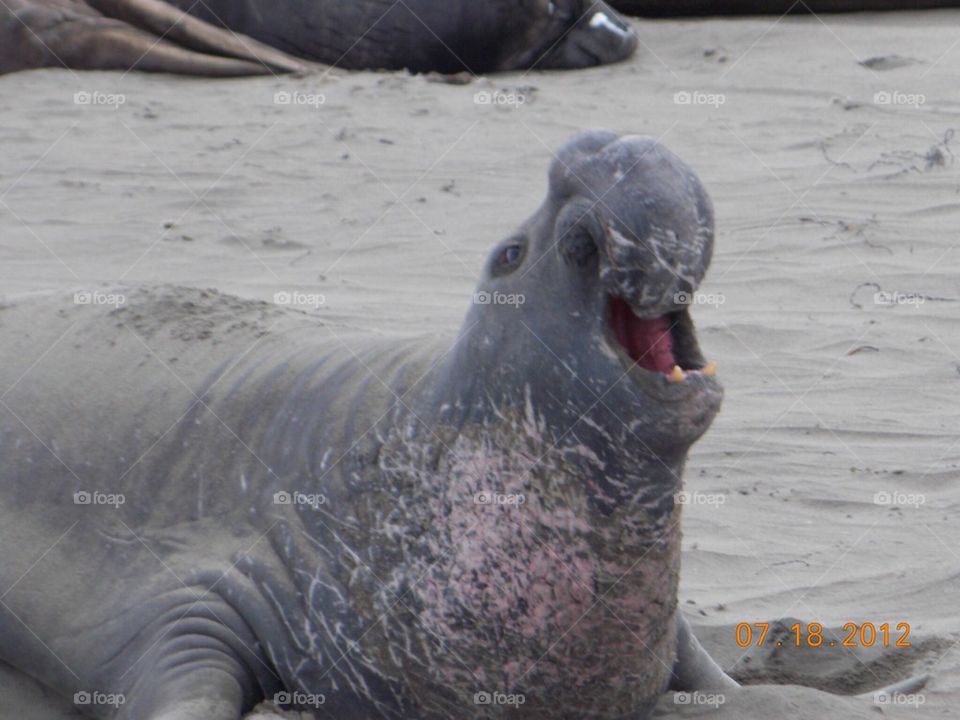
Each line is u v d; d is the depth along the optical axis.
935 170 40.81
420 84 54.41
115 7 57.03
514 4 57.03
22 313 18.28
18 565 15.95
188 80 55.59
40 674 15.98
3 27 55.69
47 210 39.22
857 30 62.00
